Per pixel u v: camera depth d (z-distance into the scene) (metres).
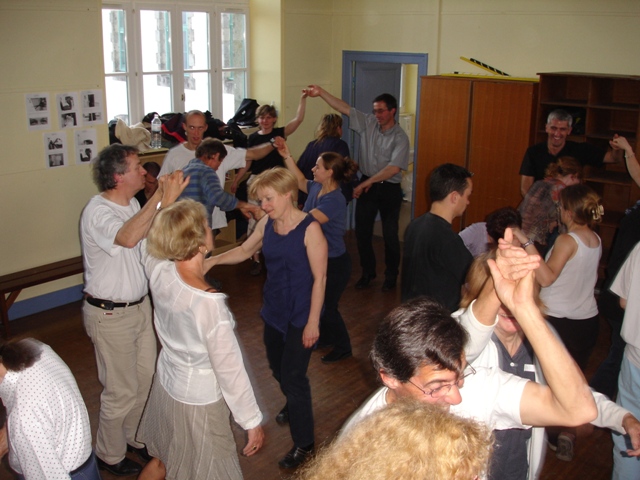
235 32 7.18
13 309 5.15
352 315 5.28
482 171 6.13
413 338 1.48
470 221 6.32
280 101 7.18
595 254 3.18
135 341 3.16
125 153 3.09
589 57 5.73
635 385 2.71
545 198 3.83
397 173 5.57
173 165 5.16
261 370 4.38
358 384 4.21
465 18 6.42
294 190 3.05
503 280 1.53
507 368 1.99
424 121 6.42
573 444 3.45
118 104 6.37
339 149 5.81
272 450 3.53
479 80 5.96
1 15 4.64
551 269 3.13
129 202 3.25
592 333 3.30
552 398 1.58
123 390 3.16
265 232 3.15
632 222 3.54
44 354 2.28
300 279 3.07
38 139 5.05
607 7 5.54
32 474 2.19
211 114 6.83
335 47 7.49
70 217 5.39
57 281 5.41
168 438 2.52
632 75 5.36
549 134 5.12
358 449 1.13
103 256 3.02
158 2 6.39
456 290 2.96
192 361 2.41
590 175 5.61
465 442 1.08
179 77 6.78
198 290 2.34
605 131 5.68
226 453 2.53
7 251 5.04
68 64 5.11
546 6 5.87
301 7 7.10
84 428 2.36
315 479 1.15
